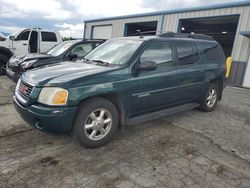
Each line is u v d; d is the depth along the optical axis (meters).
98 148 3.61
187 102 5.27
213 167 3.21
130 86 3.81
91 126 3.50
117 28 20.66
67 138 3.89
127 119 3.98
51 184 2.68
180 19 15.84
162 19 16.89
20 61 7.02
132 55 3.97
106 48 4.70
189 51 5.07
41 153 3.37
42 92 3.20
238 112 6.10
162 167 3.14
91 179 2.81
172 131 4.44
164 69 4.40
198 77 5.18
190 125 4.81
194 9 14.84
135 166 3.14
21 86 3.64
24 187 2.61
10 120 4.59
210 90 5.73
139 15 18.42
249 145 3.99
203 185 2.80
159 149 3.67
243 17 12.67
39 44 10.63
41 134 4.00
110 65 3.94
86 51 7.77
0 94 6.54
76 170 2.98
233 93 9.53
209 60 5.61
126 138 4.02
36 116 3.18
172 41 4.70
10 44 9.92
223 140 4.13
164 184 2.78
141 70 3.91
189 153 3.58
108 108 3.62
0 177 2.76
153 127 4.60
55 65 4.18
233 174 3.06
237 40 13.01
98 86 3.43
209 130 4.58
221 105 6.82
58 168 3.01
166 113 4.59
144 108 4.21
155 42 4.34
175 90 4.66
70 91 3.19
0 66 9.48
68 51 7.36
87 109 3.39
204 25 18.41
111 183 2.75
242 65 12.81
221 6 13.47
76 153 3.42
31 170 2.94
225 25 17.89
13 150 3.43
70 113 3.21
